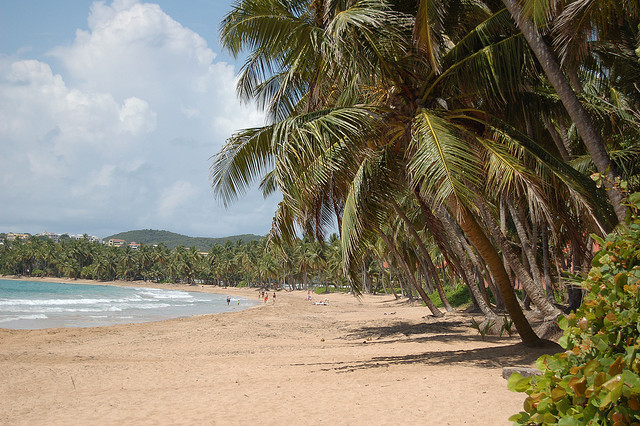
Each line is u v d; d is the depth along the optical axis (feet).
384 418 17.80
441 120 26.53
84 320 106.52
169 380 29.91
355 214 28.25
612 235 6.34
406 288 194.49
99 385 29.22
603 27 24.94
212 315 113.80
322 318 98.27
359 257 31.89
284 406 20.65
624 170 31.48
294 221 33.55
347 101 35.76
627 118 34.09
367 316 98.78
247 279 425.69
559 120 36.99
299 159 25.49
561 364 5.97
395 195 33.96
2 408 23.49
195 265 479.82
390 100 30.99
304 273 360.48
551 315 33.71
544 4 22.20
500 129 29.66
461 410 17.98
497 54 27.32
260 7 28.91
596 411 5.06
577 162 37.06
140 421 19.88
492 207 60.64
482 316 68.85
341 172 28.40
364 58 27.48
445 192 22.84
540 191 24.54
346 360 34.86
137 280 530.27
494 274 29.84
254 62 33.55
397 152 32.65
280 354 42.80
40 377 32.17
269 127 29.19
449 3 30.99
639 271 5.57
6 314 116.98
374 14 25.18
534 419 5.70
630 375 4.81
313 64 31.78
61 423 20.33
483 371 25.25
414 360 31.86
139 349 51.72
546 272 50.19
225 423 18.61
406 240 103.45
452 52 29.94
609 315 5.49
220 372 32.07
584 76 44.34
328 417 18.51
